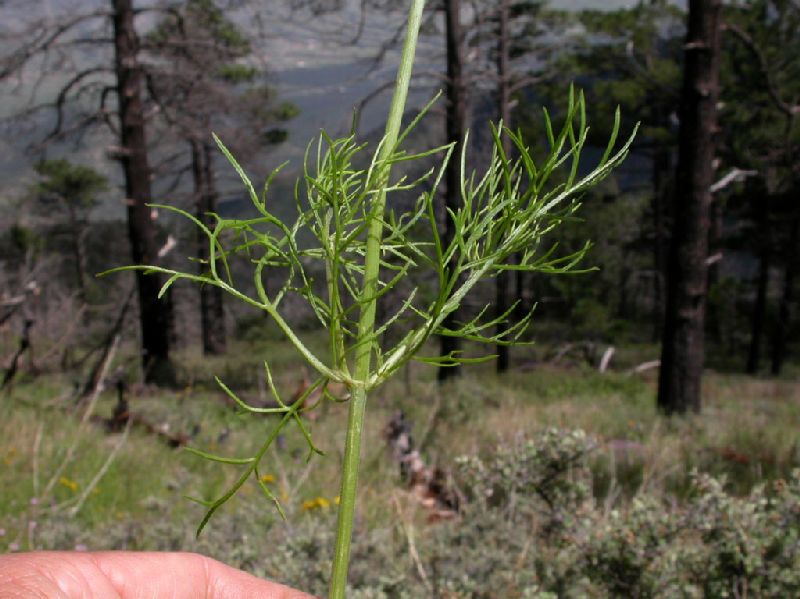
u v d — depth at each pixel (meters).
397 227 0.90
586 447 2.95
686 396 9.62
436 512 4.37
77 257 27.50
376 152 0.85
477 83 15.09
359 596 2.25
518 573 2.52
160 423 7.85
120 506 4.65
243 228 0.83
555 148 0.83
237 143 18.45
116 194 34.44
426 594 2.55
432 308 0.88
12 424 6.30
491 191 0.90
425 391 12.64
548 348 21.59
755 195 20.86
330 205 0.89
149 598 1.32
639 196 27.27
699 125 9.46
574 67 21.16
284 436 6.45
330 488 5.11
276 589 1.48
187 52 15.27
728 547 2.36
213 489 4.96
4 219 20.92
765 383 20.06
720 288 23.69
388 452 5.98
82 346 15.54
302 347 0.85
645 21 20.42
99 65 14.16
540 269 0.88
